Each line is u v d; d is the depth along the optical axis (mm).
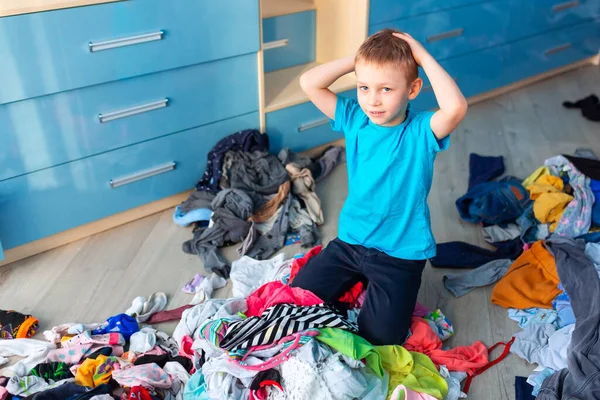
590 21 3615
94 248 2207
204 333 1613
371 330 1647
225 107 2367
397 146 1550
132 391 1489
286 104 2510
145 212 2383
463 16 2982
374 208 1673
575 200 2178
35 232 2117
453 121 1430
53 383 1601
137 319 1851
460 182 2605
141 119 2170
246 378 1486
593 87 3514
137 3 1969
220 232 2166
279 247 2182
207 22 2145
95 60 1968
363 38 2646
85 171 2127
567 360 1595
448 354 1680
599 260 1906
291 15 2699
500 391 1632
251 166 2346
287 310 1600
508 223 2252
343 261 1770
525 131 3033
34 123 1945
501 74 3359
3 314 1831
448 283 2000
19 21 1777
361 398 1501
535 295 1885
